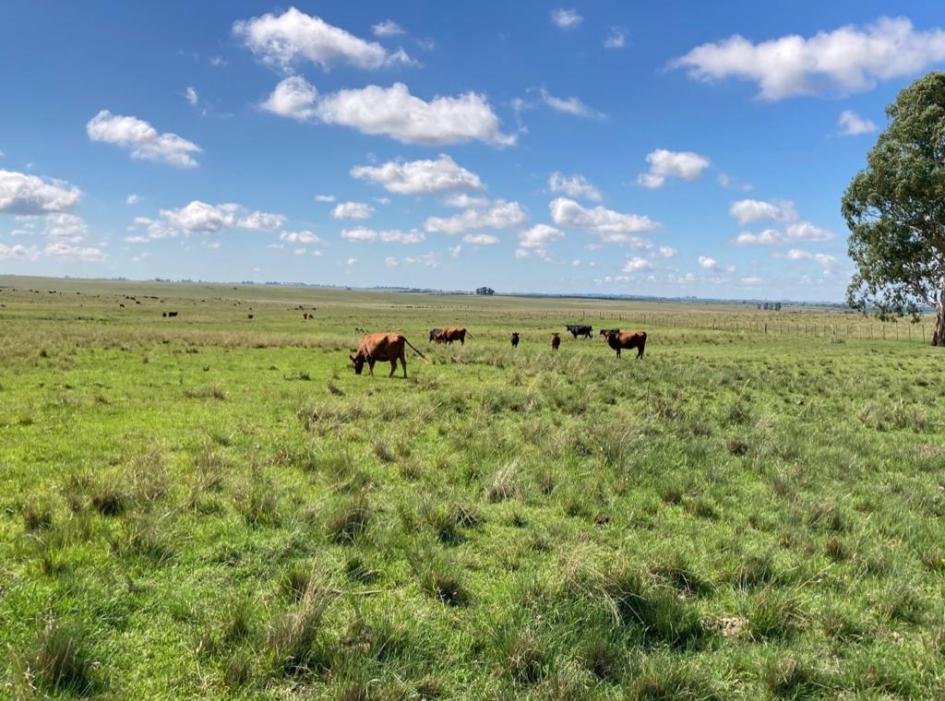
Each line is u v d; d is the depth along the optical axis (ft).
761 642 16.17
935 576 20.21
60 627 14.12
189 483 26.61
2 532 21.09
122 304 312.29
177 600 17.13
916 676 14.67
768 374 77.20
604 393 57.67
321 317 266.77
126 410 44.57
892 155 152.05
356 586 18.42
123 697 13.05
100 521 22.02
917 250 154.30
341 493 26.37
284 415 44.60
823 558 21.27
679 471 31.32
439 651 15.26
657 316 356.59
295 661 14.48
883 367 95.30
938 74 145.48
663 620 16.44
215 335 126.11
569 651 15.11
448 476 29.45
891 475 32.17
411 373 74.54
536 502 26.76
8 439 34.32
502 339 158.92
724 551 21.47
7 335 108.58
